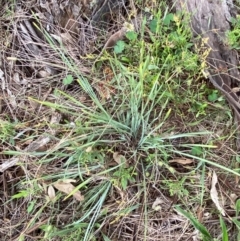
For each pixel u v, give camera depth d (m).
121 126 0.60
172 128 0.62
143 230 0.61
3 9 0.65
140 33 0.64
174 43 0.61
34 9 0.66
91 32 0.65
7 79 0.64
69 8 0.66
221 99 0.62
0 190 0.62
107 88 0.62
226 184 0.61
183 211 0.57
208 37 0.62
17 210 0.62
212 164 0.59
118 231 0.61
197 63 0.62
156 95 0.61
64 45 0.65
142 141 0.60
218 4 0.63
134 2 0.65
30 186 0.61
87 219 0.61
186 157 0.62
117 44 0.63
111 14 0.65
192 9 0.62
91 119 0.60
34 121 0.63
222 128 0.62
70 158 0.60
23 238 0.60
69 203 0.62
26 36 0.65
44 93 0.64
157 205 0.61
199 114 0.62
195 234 0.60
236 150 0.62
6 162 0.62
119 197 0.61
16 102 0.64
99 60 0.63
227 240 0.54
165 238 0.61
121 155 0.61
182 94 0.62
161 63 0.62
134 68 0.62
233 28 0.63
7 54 0.65
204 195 0.61
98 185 0.61
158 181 0.61
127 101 0.61
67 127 0.62
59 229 0.61
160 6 0.64
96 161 0.60
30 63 0.65
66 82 0.63
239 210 0.59
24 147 0.63
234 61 0.62
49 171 0.61
